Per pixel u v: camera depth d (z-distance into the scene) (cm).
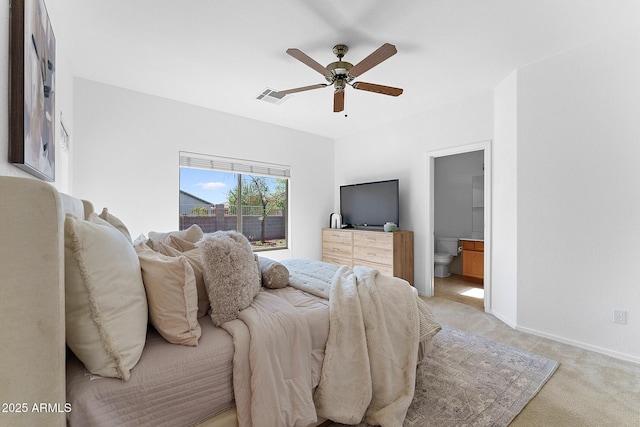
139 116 336
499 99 311
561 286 254
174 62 268
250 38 229
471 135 346
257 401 117
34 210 69
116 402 93
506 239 299
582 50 240
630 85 219
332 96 346
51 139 155
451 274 526
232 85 317
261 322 132
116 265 99
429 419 156
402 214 430
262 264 206
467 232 516
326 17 204
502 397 174
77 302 90
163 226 353
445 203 541
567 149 250
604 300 233
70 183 279
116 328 95
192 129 375
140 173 337
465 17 204
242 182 448
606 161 231
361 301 167
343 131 496
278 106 380
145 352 109
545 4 191
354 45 238
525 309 276
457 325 292
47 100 142
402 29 217
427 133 395
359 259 434
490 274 326
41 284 70
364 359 152
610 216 229
